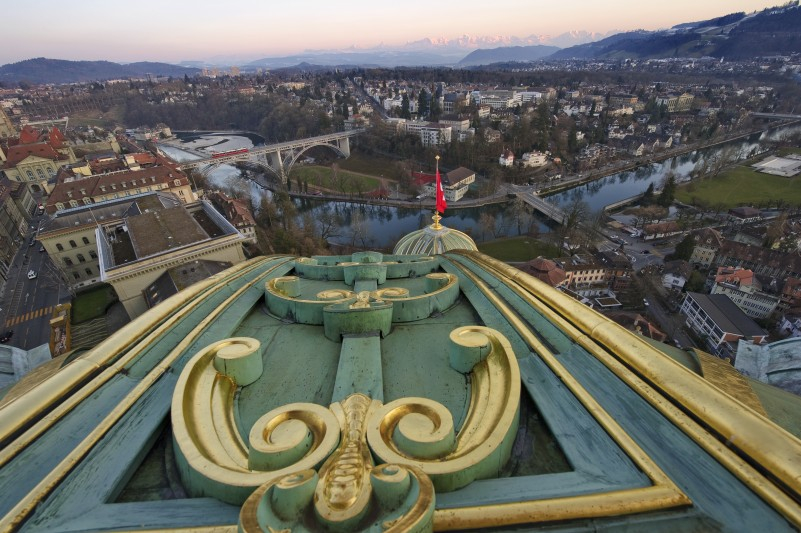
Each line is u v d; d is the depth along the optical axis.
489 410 5.09
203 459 4.37
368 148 177.38
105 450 4.80
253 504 3.47
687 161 172.12
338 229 108.69
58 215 65.38
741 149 172.62
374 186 140.88
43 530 3.77
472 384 6.04
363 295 8.41
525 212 109.81
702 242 90.81
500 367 5.81
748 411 4.54
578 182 144.50
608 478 4.13
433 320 8.24
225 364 6.05
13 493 4.30
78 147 157.12
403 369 6.57
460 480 4.08
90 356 6.50
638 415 5.02
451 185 124.00
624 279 78.44
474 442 4.55
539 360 6.27
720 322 62.06
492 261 11.41
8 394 7.83
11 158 116.75
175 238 47.22
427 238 26.52
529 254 94.88
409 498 3.51
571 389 5.49
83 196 83.12
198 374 5.83
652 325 65.00
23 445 4.81
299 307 8.16
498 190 131.75
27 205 106.50
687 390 5.02
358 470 3.81
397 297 8.58
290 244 88.19
